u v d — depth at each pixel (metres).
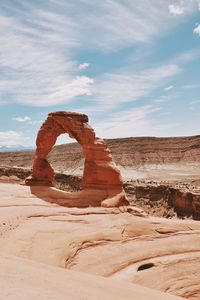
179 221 26.16
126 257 19.80
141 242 21.89
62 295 6.43
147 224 24.42
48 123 31.86
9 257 10.32
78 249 19.45
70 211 24.44
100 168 29.61
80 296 6.83
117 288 10.23
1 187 28.81
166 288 17.66
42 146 31.94
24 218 21.67
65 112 31.11
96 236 21.12
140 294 10.28
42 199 26.41
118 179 29.45
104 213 25.58
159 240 22.56
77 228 21.72
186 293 17.78
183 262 20.06
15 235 19.06
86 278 10.51
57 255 18.12
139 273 18.42
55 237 19.86
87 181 29.94
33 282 7.10
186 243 22.59
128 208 27.69
